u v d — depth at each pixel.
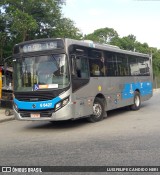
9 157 8.11
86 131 11.66
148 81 20.52
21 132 12.35
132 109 18.22
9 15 24.00
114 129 11.80
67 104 11.85
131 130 11.41
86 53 13.35
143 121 13.62
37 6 24.98
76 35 28.97
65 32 27.11
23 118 12.42
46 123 14.64
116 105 15.81
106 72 14.97
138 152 8.07
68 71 11.99
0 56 25.61
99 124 13.29
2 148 9.31
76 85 12.32
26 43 12.66
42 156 8.06
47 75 12.11
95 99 13.92
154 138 9.80
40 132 12.08
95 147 8.84
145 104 22.28
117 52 16.34
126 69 17.25
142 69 19.70
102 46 14.93
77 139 10.16
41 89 12.05
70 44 12.28
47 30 26.59
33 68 12.37
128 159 7.44
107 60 15.19
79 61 12.70
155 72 70.38
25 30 23.66
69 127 12.90
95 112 13.93
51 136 11.02
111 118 15.12
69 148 8.85
